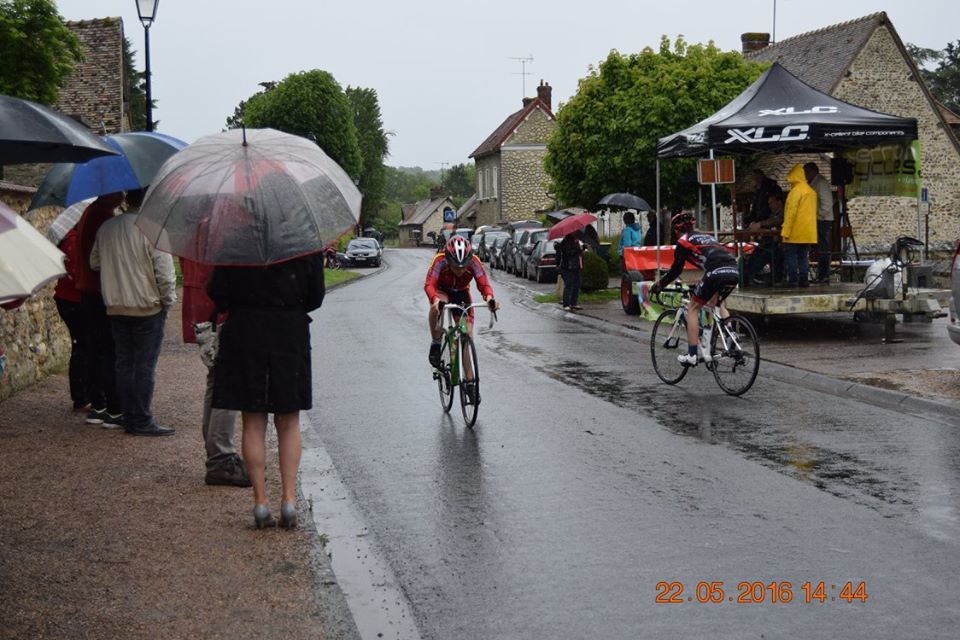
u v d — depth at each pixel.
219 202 5.93
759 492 7.07
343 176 6.48
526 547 5.98
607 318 20.12
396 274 46.28
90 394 9.41
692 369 13.30
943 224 40.28
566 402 10.91
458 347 9.73
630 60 31.58
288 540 6.03
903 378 11.30
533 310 23.53
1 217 4.19
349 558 5.83
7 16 28.77
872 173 18.53
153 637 4.54
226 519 6.46
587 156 31.70
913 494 6.93
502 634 4.68
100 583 5.25
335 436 9.38
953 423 9.38
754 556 5.71
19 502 6.80
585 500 6.98
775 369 12.62
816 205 16.75
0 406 10.39
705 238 11.23
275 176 6.05
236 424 9.71
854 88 38.69
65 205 8.27
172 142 9.02
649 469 7.82
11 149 6.72
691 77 29.53
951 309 11.39
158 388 11.67
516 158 71.81
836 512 6.54
